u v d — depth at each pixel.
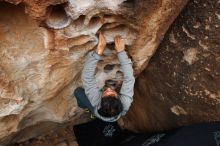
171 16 2.63
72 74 2.90
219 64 2.74
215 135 2.92
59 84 2.91
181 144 2.99
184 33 2.78
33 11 2.23
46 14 2.27
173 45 2.87
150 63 3.09
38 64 2.65
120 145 3.62
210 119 3.01
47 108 3.15
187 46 2.80
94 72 2.80
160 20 2.60
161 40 2.84
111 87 2.88
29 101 2.90
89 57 2.70
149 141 3.28
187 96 3.00
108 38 2.66
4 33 2.48
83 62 2.81
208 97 2.91
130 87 2.73
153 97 3.27
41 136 3.85
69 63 2.75
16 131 3.15
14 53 2.55
